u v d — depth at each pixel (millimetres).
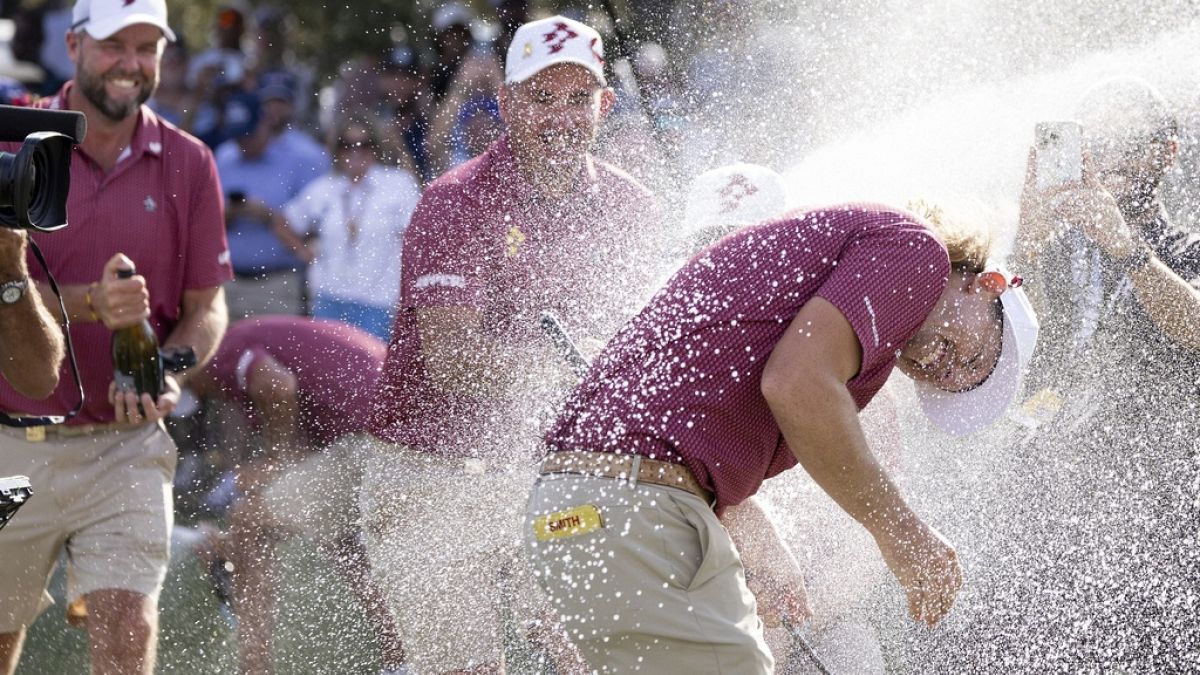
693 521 11289
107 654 14859
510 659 16031
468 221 15438
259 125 32094
